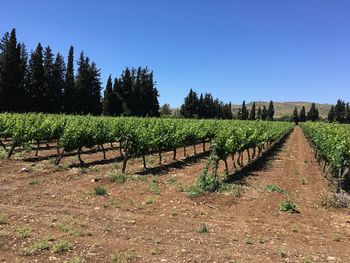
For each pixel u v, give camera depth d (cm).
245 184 1475
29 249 679
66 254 669
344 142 1558
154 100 9056
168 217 959
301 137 5672
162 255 689
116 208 1015
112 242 744
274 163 2311
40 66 6231
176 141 2139
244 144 1975
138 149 1641
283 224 948
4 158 1789
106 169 1675
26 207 971
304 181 1650
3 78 5550
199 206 1079
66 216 907
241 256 706
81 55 7156
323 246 800
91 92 7312
